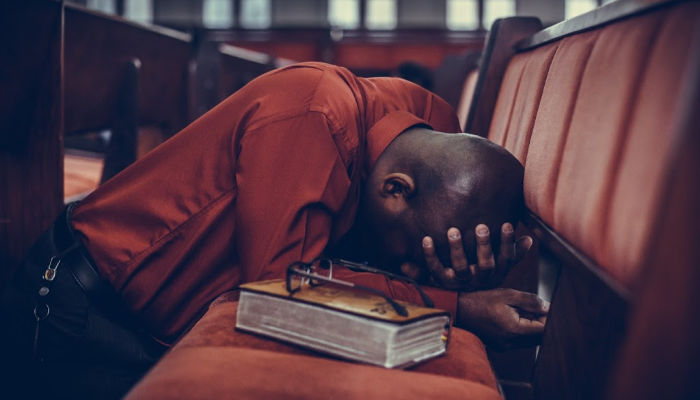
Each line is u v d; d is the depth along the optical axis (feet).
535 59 4.62
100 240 4.17
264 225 3.69
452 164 3.55
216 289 4.17
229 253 4.14
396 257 3.84
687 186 1.71
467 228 3.54
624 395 1.78
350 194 3.99
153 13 44.21
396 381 2.54
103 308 4.18
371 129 4.08
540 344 3.71
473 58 10.87
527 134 4.19
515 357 5.75
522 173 3.77
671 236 1.72
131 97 7.84
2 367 4.40
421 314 2.81
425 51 35.47
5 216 6.08
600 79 2.99
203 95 13.91
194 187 4.06
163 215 4.07
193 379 2.45
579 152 3.06
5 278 6.10
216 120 4.10
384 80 4.72
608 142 2.71
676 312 1.72
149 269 4.12
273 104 3.91
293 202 3.67
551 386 3.43
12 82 5.75
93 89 7.33
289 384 2.44
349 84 4.18
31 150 6.08
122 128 7.83
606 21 3.12
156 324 4.20
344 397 2.38
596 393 2.85
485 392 2.58
